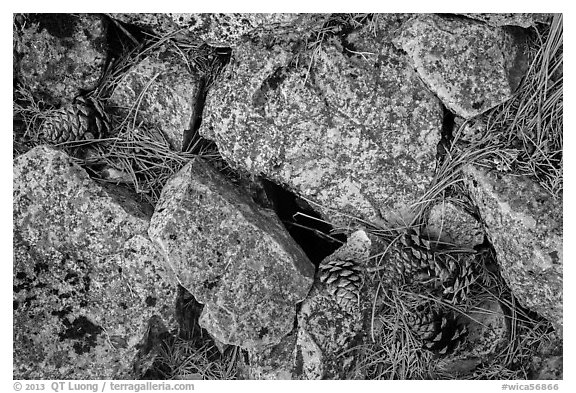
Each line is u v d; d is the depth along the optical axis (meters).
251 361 0.95
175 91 0.96
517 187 0.91
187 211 0.90
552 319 0.94
